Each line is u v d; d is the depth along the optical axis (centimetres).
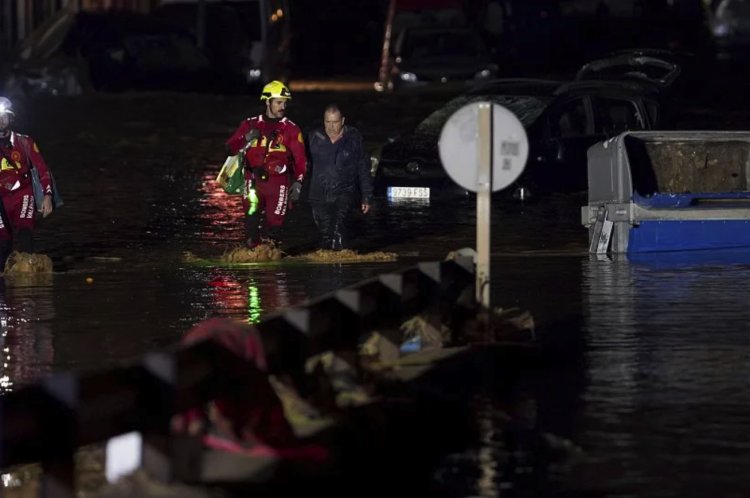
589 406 2388
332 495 1938
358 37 13000
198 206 6200
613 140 4528
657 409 2359
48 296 3819
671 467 2022
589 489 1922
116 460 1958
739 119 8750
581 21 11656
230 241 5081
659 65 6600
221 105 10631
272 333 2266
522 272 4128
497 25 11800
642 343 2936
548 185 6125
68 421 1767
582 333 3062
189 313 3466
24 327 3300
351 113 9638
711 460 2055
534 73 11312
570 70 11394
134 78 11569
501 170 2916
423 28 10706
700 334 3031
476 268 2973
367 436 2222
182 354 1931
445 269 2934
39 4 13350
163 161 8138
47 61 11544
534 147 6116
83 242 5088
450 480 1984
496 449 2139
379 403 2419
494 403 2422
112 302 3684
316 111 9812
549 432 2222
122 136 9200
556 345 2925
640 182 4569
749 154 4656
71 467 1781
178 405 1922
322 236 4678
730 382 2552
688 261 4325
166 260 4616
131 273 4300
